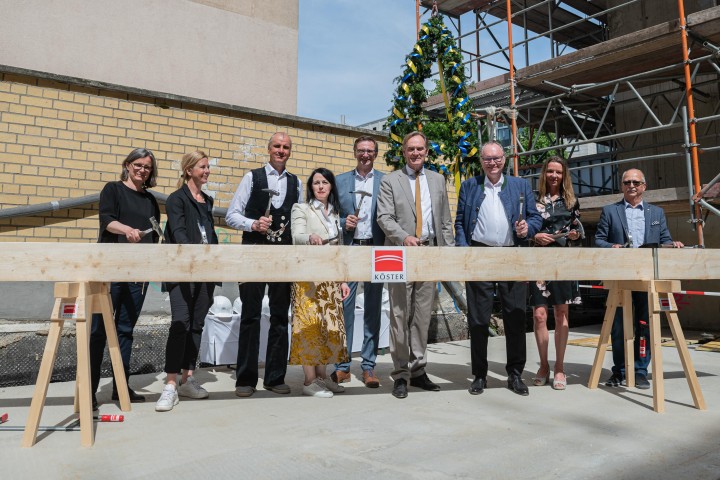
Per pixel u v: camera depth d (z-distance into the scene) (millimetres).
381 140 7336
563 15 11141
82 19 6668
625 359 3918
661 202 6859
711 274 3703
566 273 3457
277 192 3652
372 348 4227
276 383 3844
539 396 3648
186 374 3686
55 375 4332
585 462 2283
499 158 3932
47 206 5098
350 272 3148
